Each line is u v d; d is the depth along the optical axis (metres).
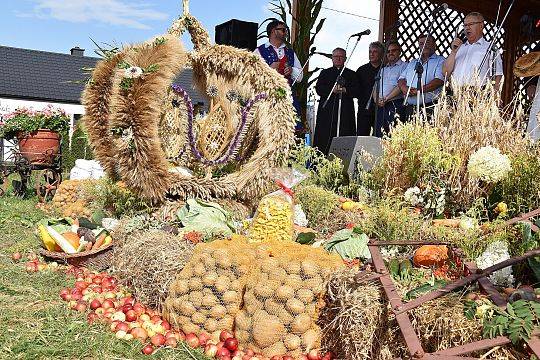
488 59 7.24
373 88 8.57
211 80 6.47
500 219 4.79
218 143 6.30
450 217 5.79
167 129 6.33
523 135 6.21
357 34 8.62
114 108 5.64
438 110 6.42
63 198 8.71
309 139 10.74
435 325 2.94
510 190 5.40
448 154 5.89
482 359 2.64
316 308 3.54
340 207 5.90
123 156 5.64
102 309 4.16
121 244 5.11
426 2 11.03
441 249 4.04
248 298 3.66
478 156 5.30
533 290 3.04
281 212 4.76
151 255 4.37
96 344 3.65
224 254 3.82
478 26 7.45
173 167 6.23
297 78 9.35
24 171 10.46
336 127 9.70
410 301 2.99
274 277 3.58
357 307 3.23
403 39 10.91
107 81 6.31
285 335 3.53
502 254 3.62
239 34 10.23
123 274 4.61
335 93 9.28
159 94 5.66
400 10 10.87
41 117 10.20
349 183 7.08
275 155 6.21
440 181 5.85
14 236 6.90
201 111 7.99
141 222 5.25
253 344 3.58
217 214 5.27
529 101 9.05
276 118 6.26
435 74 8.14
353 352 3.26
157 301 4.23
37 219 8.01
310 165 8.42
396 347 3.09
